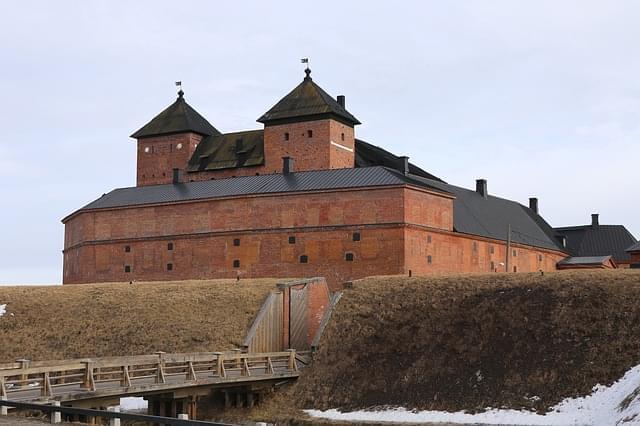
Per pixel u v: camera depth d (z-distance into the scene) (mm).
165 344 67688
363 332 64125
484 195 128625
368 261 89938
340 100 124875
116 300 75875
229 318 70000
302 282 73875
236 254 97312
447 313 63062
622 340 55000
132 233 105938
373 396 57062
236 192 99438
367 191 90875
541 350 56312
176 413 50875
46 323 73188
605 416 47656
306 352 64188
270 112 119750
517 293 62906
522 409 51375
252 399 58750
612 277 62375
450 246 98125
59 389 44812
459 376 56406
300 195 94312
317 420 54688
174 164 131750
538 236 128000
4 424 33969
